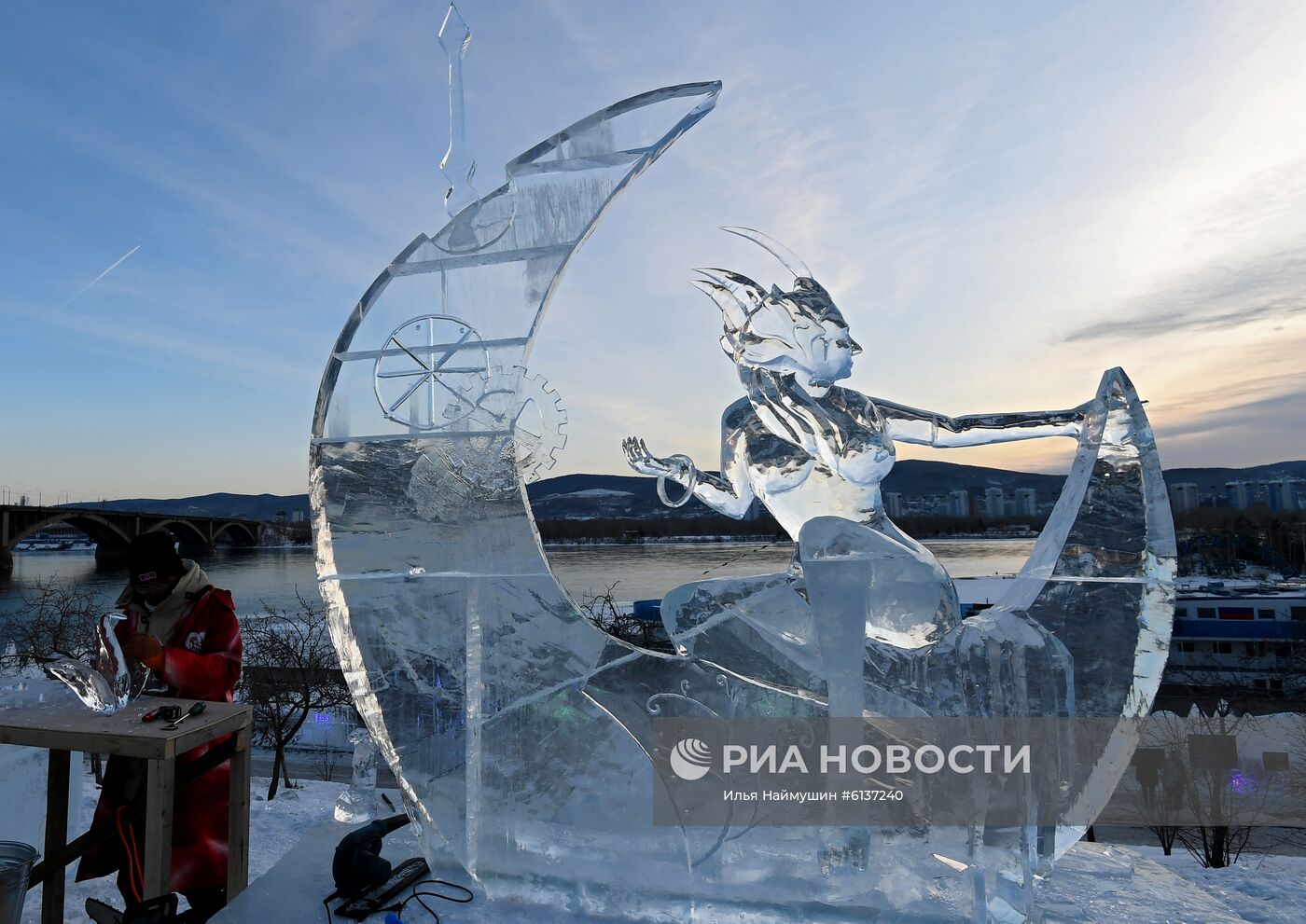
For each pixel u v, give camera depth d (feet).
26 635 59.31
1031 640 8.00
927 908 7.77
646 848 8.50
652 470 9.93
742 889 8.20
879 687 8.36
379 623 9.39
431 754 9.15
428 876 9.01
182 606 10.57
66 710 9.09
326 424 9.67
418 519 9.44
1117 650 8.14
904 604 8.33
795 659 8.62
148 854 8.20
